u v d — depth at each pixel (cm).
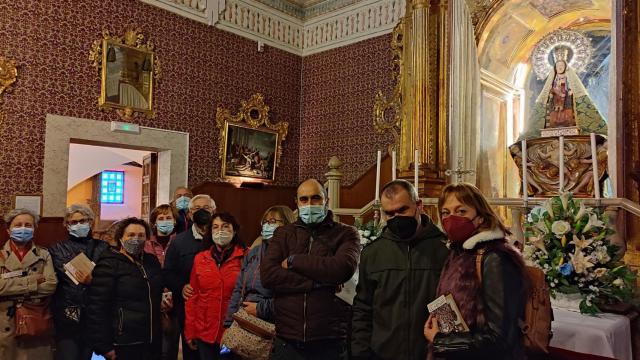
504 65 825
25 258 367
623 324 336
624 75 540
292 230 292
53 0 763
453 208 227
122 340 344
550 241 375
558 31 795
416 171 527
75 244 406
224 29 988
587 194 589
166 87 896
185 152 919
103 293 345
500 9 741
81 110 791
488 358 200
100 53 812
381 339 239
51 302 379
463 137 723
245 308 320
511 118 845
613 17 549
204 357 373
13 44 723
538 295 219
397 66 935
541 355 251
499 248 211
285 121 1089
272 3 1065
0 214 704
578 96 677
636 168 525
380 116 960
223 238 379
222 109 977
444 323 213
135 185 1462
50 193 751
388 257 245
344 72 1038
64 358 375
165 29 897
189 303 386
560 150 401
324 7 1086
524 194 421
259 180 1034
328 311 274
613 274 355
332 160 685
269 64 1064
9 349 355
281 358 277
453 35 737
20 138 728
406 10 792
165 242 497
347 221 848
